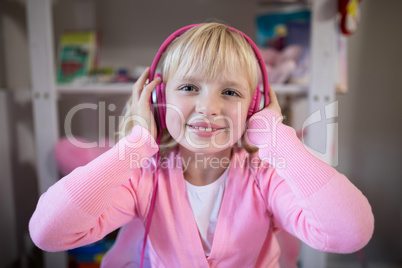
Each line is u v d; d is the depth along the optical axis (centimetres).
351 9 93
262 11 119
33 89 95
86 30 127
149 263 71
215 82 55
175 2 129
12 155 114
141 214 64
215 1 128
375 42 132
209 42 55
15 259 115
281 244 79
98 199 51
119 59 130
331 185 50
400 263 137
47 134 97
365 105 135
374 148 138
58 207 50
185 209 62
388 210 139
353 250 51
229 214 62
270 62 111
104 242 107
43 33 94
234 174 65
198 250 60
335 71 102
